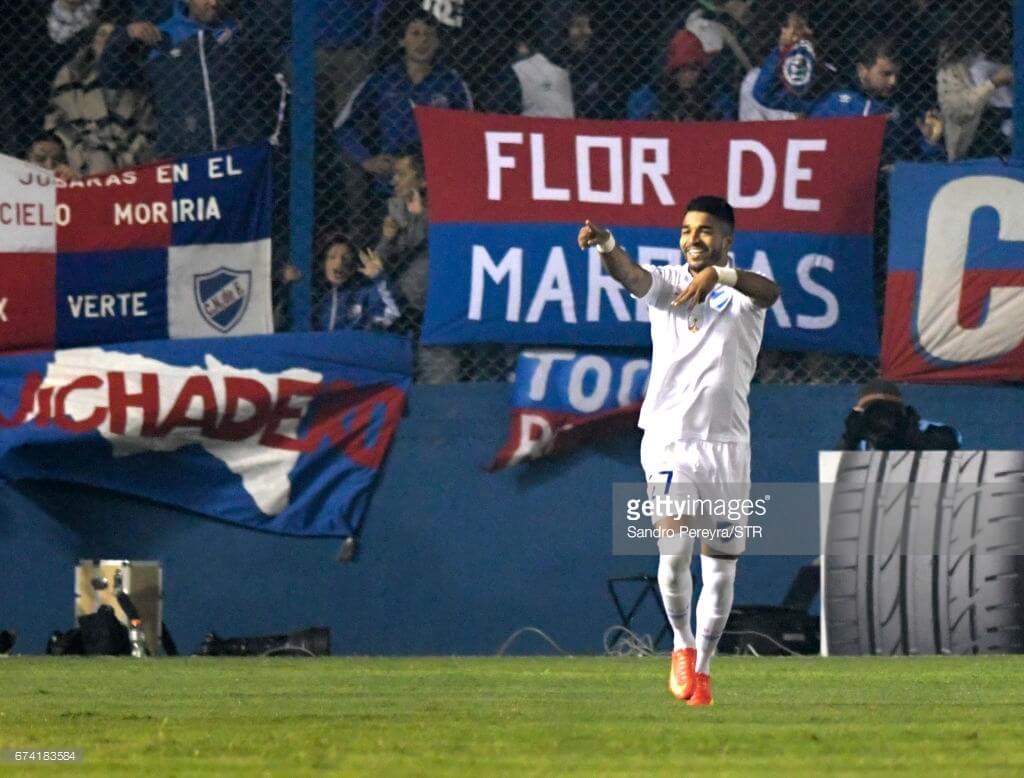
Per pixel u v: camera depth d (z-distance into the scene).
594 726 16.97
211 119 38.28
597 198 37.38
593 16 38.53
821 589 33.94
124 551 36.84
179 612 36.75
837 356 37.84
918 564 33.69
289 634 35.88
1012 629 33.41
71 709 19.86
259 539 36.91
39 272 37.34
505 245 37.28
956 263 37.44
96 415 36.81
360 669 28.95
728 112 38.38
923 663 30.44
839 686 24.17
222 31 38.28
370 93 38.12
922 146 38.31
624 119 38.12
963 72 38.28
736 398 19.77
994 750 14.47
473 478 37.06
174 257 37.56
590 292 37.22
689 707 19.95
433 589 36.88
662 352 19.83
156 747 14.55
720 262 19.64
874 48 38.19
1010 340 37.38
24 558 36.75
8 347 37.19
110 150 38.41
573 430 37.19
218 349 37.25
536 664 30.81
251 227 37.78
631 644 36.28
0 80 38.34
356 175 38.03
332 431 37.19
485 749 14.39
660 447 19.66
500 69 38.41
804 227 37.41
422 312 37.97
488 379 37.81
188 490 36.91
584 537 36.94
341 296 38.03
